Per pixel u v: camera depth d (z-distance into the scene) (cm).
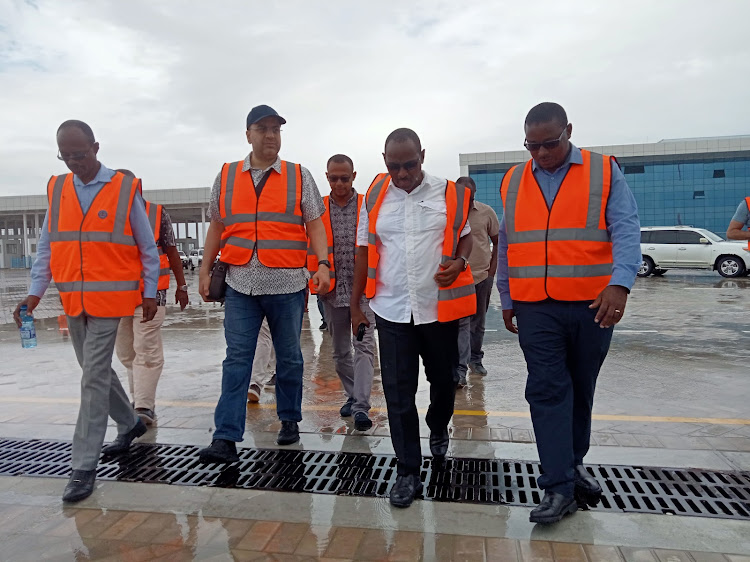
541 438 271
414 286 303
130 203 338
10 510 290
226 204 367
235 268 363
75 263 321
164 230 448
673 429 393
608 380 544
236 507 288
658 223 4553
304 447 374
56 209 333
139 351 428
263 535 259
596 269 270
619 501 286
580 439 294
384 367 307
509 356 682
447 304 306
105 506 293
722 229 4441
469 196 316
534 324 276
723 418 419
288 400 379
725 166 4403
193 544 253
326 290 368
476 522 266
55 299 1670
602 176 270
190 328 969
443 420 338
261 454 362
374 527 264
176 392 532
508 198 288
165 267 449
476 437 384
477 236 558
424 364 329
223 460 329
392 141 291
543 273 271
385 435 395
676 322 917
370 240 316
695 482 304
